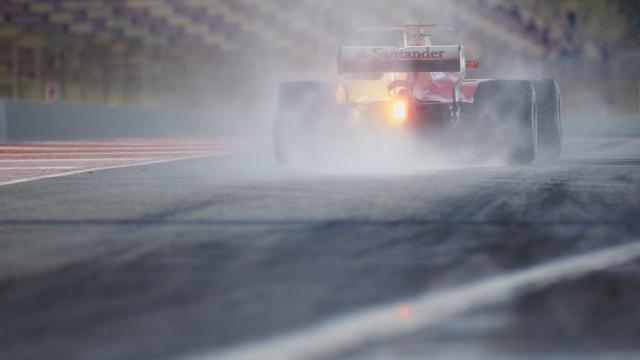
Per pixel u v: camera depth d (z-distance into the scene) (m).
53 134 72.25
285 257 15.83
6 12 107.88
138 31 110.62
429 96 34.62
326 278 13.90
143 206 23.64
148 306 11.90
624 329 10.63
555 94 39.62
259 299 12.35
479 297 12.46
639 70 114.94
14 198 25.91
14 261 15.46
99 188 28.84
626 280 13.71
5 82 91.38
